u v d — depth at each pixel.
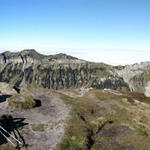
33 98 39.06
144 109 47.28
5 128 24.62
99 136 27.44
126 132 29.72
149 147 24.48
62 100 42.91
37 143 22.19
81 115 34.53
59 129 26.72
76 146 22.52
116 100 53.22
